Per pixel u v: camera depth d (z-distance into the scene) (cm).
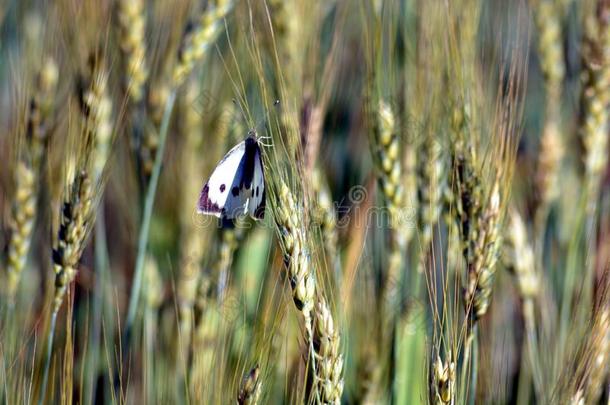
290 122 129
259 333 130
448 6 134
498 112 132
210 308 133
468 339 129
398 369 134
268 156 128
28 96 136
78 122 134
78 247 132
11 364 131
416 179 135
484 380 133
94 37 136
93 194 133
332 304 130
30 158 135
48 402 133
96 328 137
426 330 133
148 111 137
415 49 136
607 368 131
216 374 130
